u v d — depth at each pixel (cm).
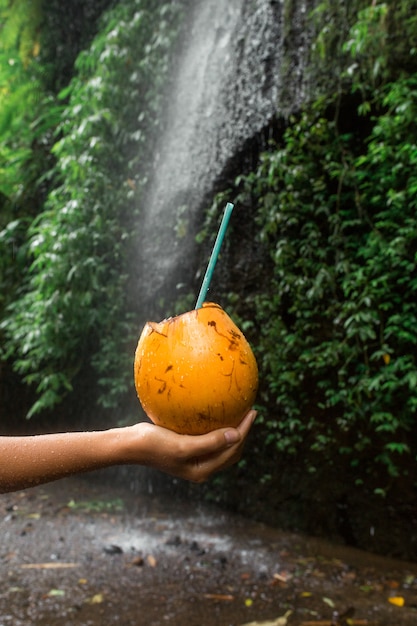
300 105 402
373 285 343
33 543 373
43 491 516
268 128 429
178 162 522
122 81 570
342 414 386
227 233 459
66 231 563
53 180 689
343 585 313
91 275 542
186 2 543
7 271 675
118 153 572
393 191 336
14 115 732
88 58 618
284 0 429
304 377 400
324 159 389
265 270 435
